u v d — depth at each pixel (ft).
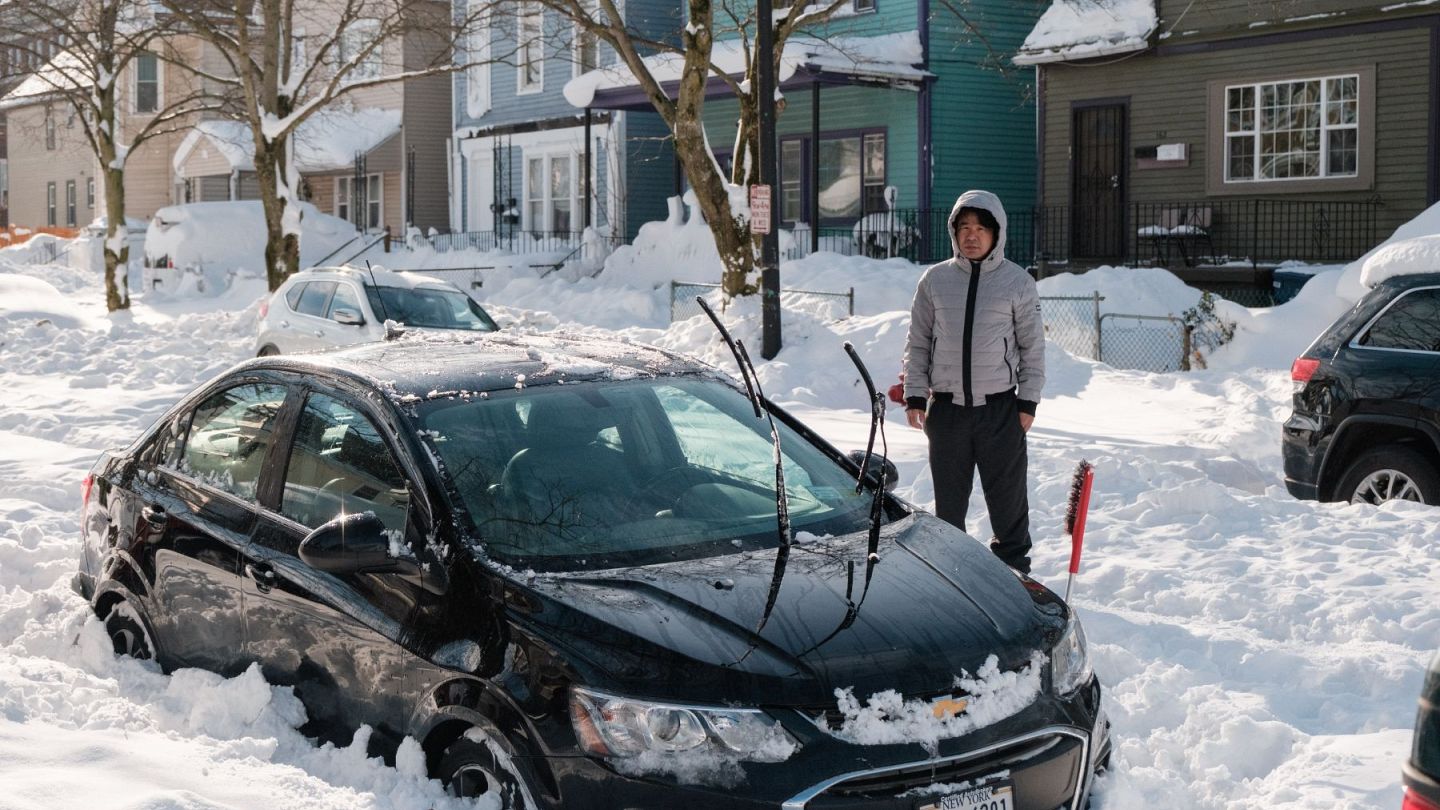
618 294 89.76
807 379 51.49
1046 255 88.02
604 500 15.16
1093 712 13.87
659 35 111.55
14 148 207.51
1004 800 12.69
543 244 117.39
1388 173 73.51
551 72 119.44
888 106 95.30
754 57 65.00
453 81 130.72
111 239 100.22
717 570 14.12
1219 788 16.03
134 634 18.63
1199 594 23.62
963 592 14.28
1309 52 76.13
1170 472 33.86
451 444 15.29
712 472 16.21
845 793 12.07
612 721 12.32
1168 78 82.12
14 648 19.01
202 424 18.35
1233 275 73.56
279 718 15.52
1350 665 19.66
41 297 87.71
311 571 15.53
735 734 12.12
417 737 13.85
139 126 164.45
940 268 22.90
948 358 22.67
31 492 33.45
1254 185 78.64
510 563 14.05
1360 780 15.66
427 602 14.17
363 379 16.40
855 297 74.18
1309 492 30.12
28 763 13.71
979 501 31.30
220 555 16.78
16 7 100.63
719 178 60.03
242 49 84.38
